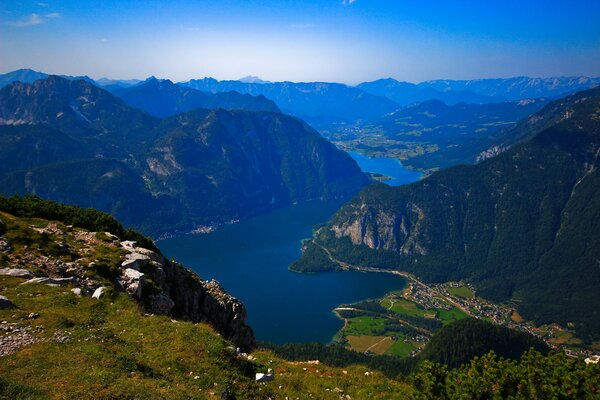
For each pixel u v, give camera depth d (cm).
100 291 3441
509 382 2398
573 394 2200
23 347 2434
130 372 2381
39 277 3484
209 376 2564
